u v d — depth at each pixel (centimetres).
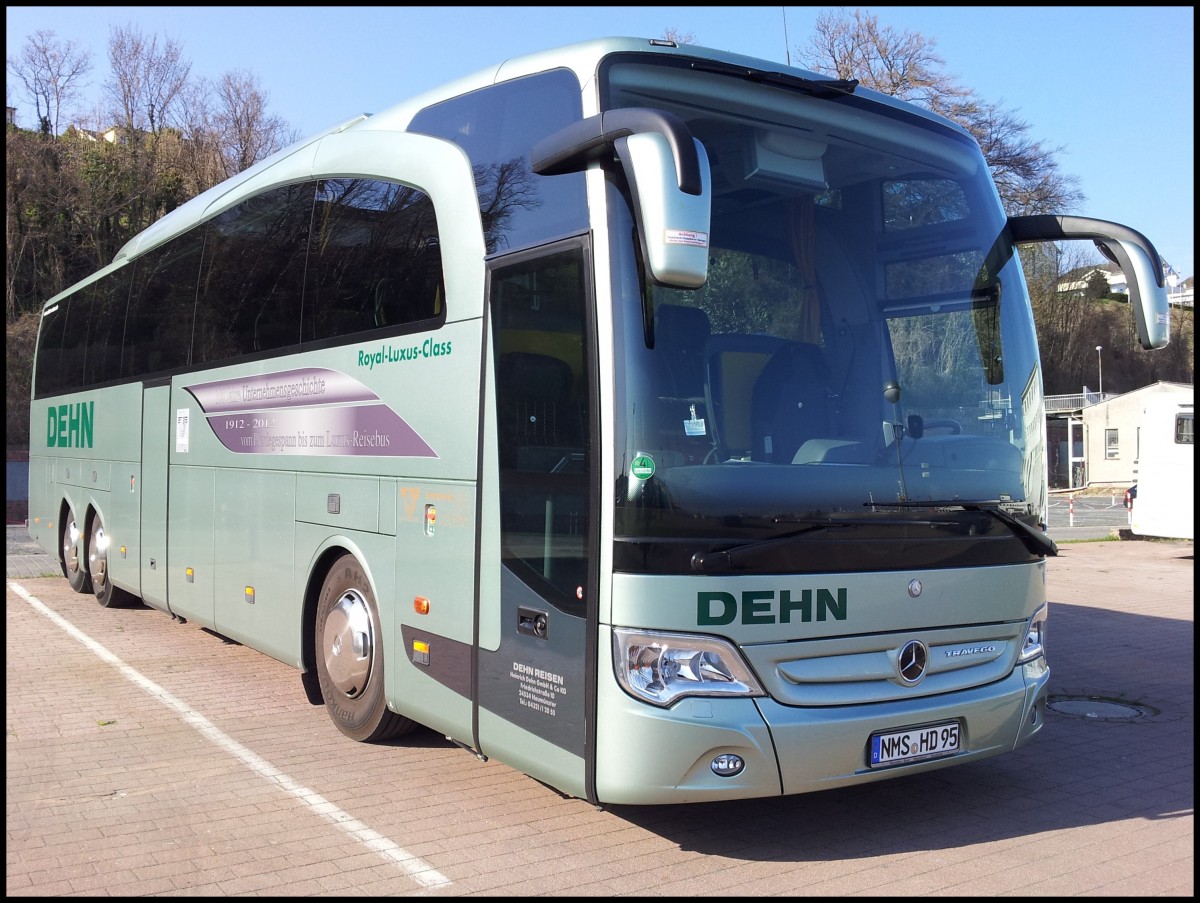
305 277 685
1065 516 3606
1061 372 7556
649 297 434
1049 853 472
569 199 459
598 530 430
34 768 590
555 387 458
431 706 541
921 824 511
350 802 534
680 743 416
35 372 1490
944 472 494
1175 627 1133
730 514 431
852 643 453
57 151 4469
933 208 542
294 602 688
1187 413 1945
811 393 471
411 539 557
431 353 545
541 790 555
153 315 973
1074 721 731
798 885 433
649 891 426
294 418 691
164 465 923
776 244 484
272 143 5059
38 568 1566
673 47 484
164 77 4928
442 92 581
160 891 423
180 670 850
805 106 512
